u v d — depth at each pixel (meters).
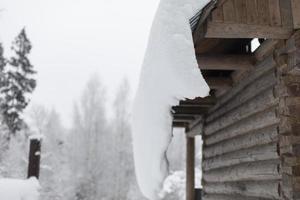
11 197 9.64
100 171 34.09
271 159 4.95
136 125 4.92
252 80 5.69
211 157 7.89
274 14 4.27
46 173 30.77
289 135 4.43
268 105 5.07
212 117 7.96
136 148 4.89
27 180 10.71
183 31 4.19
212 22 4.15
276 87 4.75
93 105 39.59
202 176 8.61
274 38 4.48
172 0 4.29
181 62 4.14
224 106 7.09
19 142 34.34
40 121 40.84
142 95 4.72
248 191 5.68
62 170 33.31
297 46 4.29
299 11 4.30
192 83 4.12
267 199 5.07
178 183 27.80
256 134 5.43
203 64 5.38
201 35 4.41
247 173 5.63
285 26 4.27
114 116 39.44
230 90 6.76
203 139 8.60
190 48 4.16
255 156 5.39
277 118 4.75
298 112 4.46
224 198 6.94
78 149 35.62
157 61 4.37
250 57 5.45
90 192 32.34
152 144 4.57
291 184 4.30
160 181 4.61
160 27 4.31
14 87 28.89
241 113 6.04
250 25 4.21
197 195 10.02
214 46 5.88
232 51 6.29
